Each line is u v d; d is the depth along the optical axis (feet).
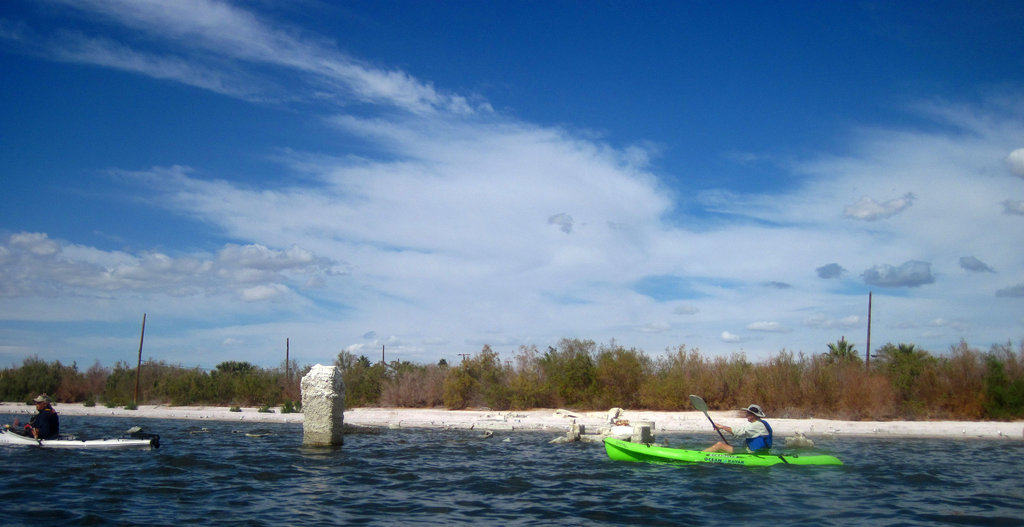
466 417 105.91
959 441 75.87
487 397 121.60
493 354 127.03
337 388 66.49
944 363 104.83
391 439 75.66
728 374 108.99
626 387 114.32
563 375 117.50
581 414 107.34
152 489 39.81
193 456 55.77
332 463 52.49
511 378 122.21
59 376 170.09
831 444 71.72
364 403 134.10
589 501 36.24
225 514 32.94
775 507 34.73
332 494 38.63
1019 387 95.20
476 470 48.52
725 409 107.76
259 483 42.52
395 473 47.03
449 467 50.24
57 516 32.17
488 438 77.00
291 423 105.19
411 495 38.32
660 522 31.35
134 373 166.50
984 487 41.75
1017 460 56.18
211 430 88.84
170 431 86.89
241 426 97.19
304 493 38.91
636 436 61.21
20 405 151.02
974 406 97.09
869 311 149.48
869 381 101.50
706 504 35.40
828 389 102.32
